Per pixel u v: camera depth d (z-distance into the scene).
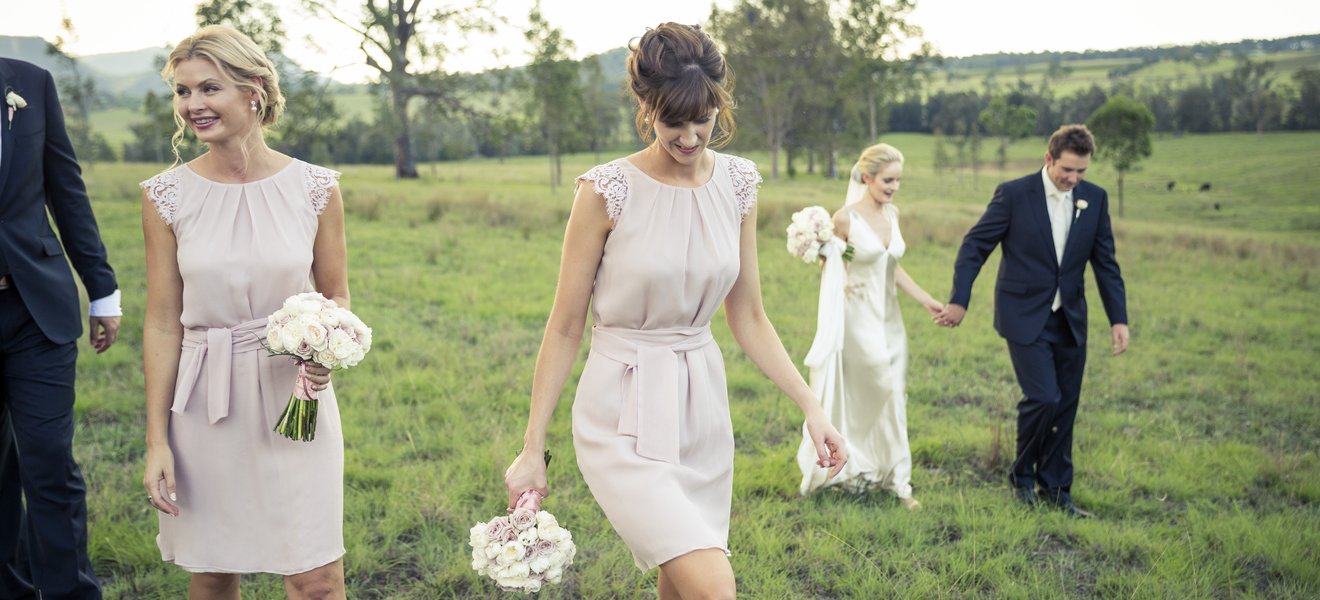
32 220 2.97
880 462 4.92
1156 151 68.94
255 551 2.75
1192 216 33.84
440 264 12.99
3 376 2.92
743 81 59.12
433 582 3.69
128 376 6.59
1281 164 54.78
